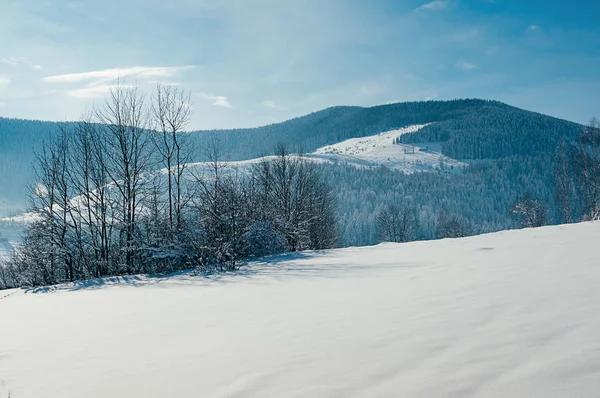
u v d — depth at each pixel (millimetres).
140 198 17719
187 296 7855
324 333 3777
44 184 17797
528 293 4418
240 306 5992
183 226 16844
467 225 82812
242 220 17406
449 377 2332
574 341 2676
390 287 6184
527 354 2543
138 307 6977
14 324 6297
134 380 2998
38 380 3262
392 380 2400
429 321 3732
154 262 16703
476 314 3773
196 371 3055
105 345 4312
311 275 9234
